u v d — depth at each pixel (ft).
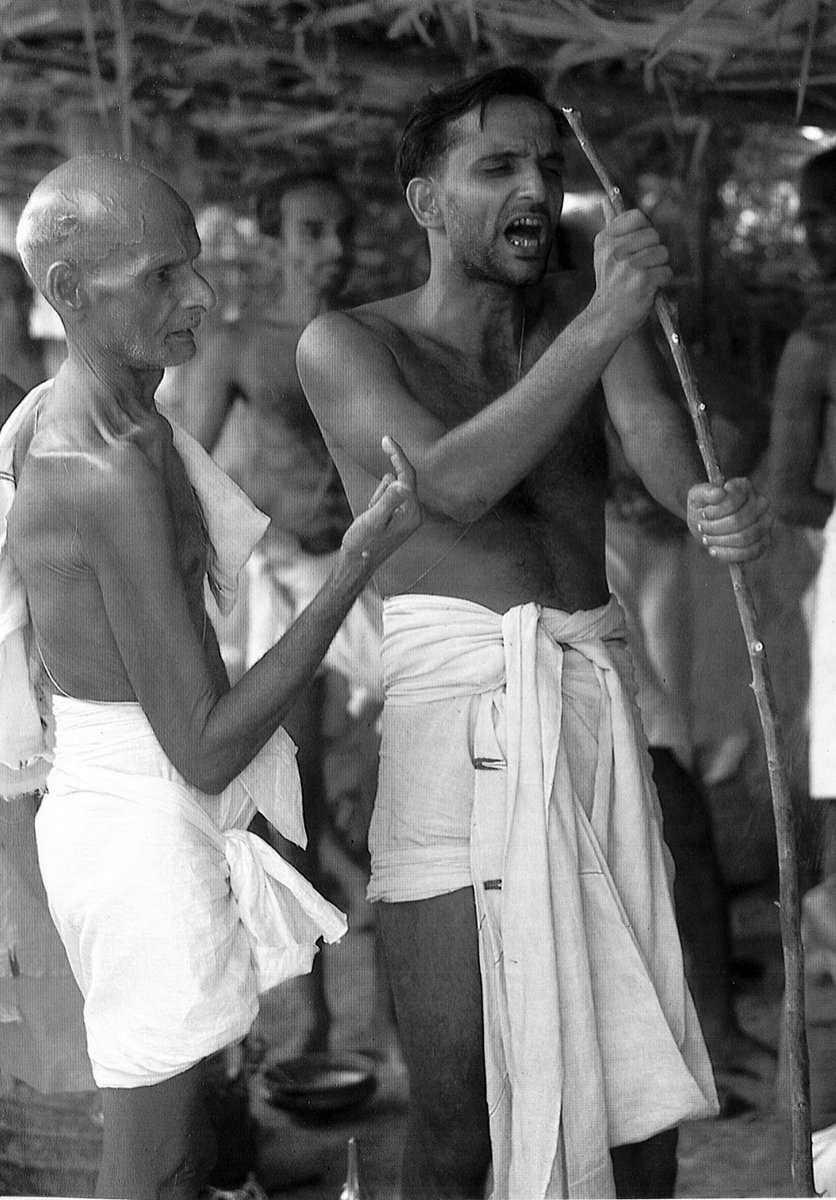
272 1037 5.49
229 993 4.32
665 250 4.20
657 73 6.46
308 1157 5.15
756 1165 5.10
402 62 6.49
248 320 6.63
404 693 4.72
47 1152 5.02
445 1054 4.72
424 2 6.31
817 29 6.31
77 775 4.35
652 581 6.00
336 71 6.45
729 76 6.49
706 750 6.00
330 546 6.39
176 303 4.35
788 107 6.55
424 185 4.82
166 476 4.42
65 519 4.21
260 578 6.26
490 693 4.62
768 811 5.96
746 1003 5.66
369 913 5.82
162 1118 4.41
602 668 4.75
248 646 6.21
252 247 6.68
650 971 4.72
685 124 6.58
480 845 4.56
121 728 4.34
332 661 5.98
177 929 4.25
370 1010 5.64
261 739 4.29
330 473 6.49
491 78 4.68
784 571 6.18
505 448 4.31
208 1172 4.61
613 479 5.91
